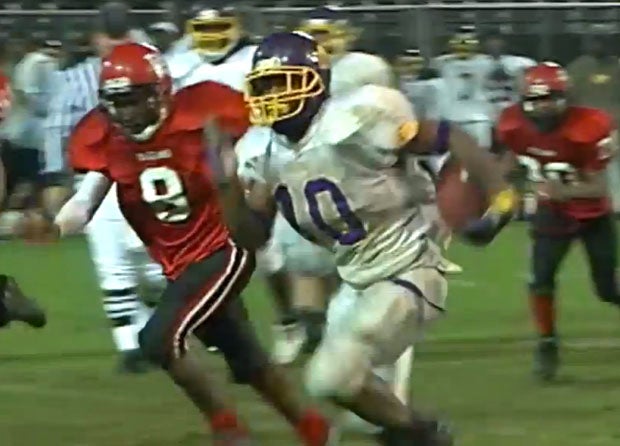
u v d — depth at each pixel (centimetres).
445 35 2555
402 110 895
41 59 2366
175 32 2450
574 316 1825
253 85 910
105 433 1213
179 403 1332
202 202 1023
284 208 931
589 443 1144
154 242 1043
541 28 2603
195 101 1025
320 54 916
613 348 1600
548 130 1377
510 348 1605
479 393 1355
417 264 916
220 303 1011
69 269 2306
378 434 995
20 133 2345
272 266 1482
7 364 1547
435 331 1717
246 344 1029
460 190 919
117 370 1491
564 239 1395
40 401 1352
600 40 2611
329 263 1462
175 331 1001
